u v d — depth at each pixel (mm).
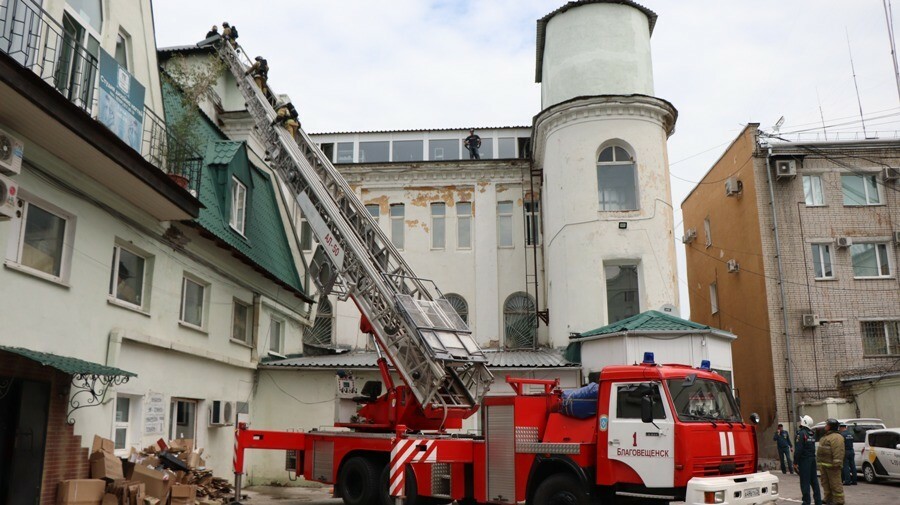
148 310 13273
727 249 30078
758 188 27312
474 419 18203
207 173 17078
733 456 9633
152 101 13961
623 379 9805
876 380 24031
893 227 26906
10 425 9430
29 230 10125
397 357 13375
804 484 13117
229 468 16688
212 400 15969
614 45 23672
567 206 22469
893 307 26250
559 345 22141
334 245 14938
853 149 27438
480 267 26781
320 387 18594
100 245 11641
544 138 24141
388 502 12258
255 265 17500
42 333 10125
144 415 12953
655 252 21797
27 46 9203
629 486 9453
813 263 26734
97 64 12000
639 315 20047
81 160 10633
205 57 19828
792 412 25094
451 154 29922
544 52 25766
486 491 10938
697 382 9867
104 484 10406
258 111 17859
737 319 29016
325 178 16297
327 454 13484
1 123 9367
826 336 25969
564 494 9883
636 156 22484
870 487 18250
